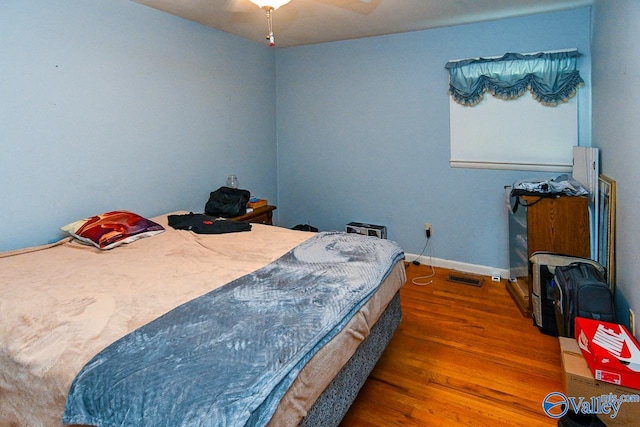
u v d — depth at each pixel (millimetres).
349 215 4129
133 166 2781
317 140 4176
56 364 1144
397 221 3865
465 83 3270
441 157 3543
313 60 4055
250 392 1006
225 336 1235
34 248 2164
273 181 4414
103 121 2555
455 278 3412
